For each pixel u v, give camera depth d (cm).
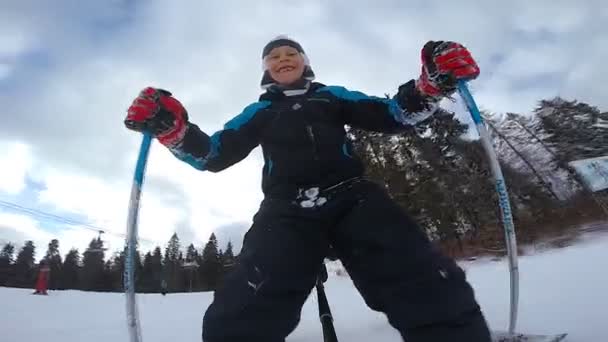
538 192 2131
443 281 124
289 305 135
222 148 163
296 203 148
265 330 126
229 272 143
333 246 155
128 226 140
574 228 1695
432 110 156
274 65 190
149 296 1029
